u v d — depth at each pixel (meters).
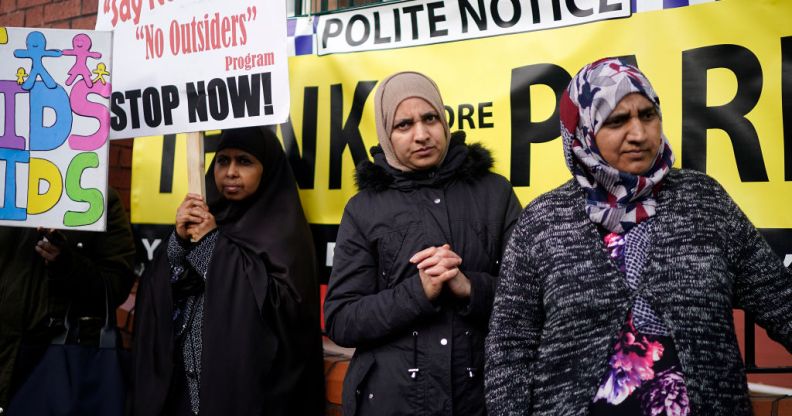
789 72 2.16
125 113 2.63
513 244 1.80
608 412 1.53
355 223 2.19
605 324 1.59
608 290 1.59
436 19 2.69
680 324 1.52
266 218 2.54
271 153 2.63
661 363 1.51
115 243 2.81
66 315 2.62
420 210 2.10
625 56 2.38
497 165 2.57
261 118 2.40
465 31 2.64
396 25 2.77
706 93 2.27
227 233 2.53
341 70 2.87
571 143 1.73
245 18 2.42
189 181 2.53
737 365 1.52
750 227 1.63
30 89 2.44
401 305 1.96
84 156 2.43
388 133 2.19
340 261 2.17
